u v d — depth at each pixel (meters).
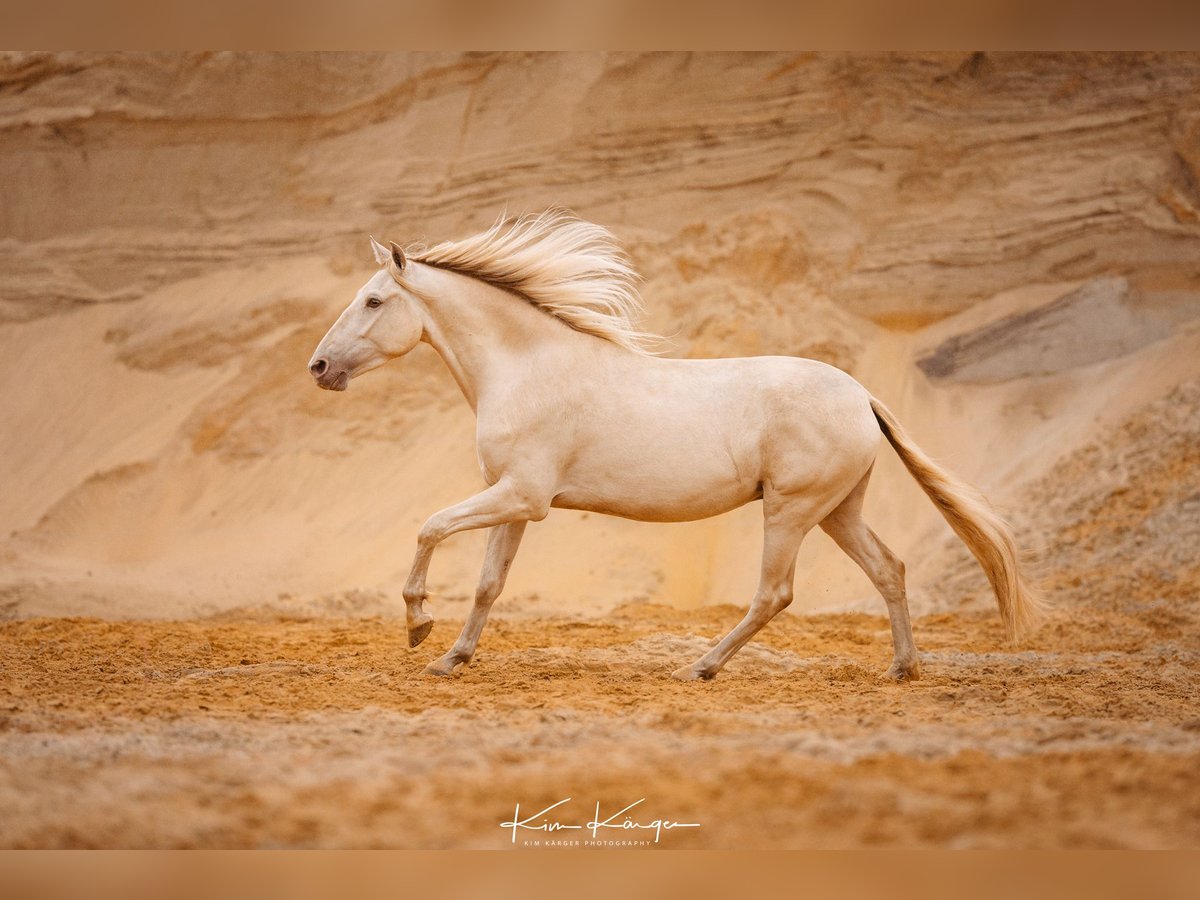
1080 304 39.25
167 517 41.62
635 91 45.50
